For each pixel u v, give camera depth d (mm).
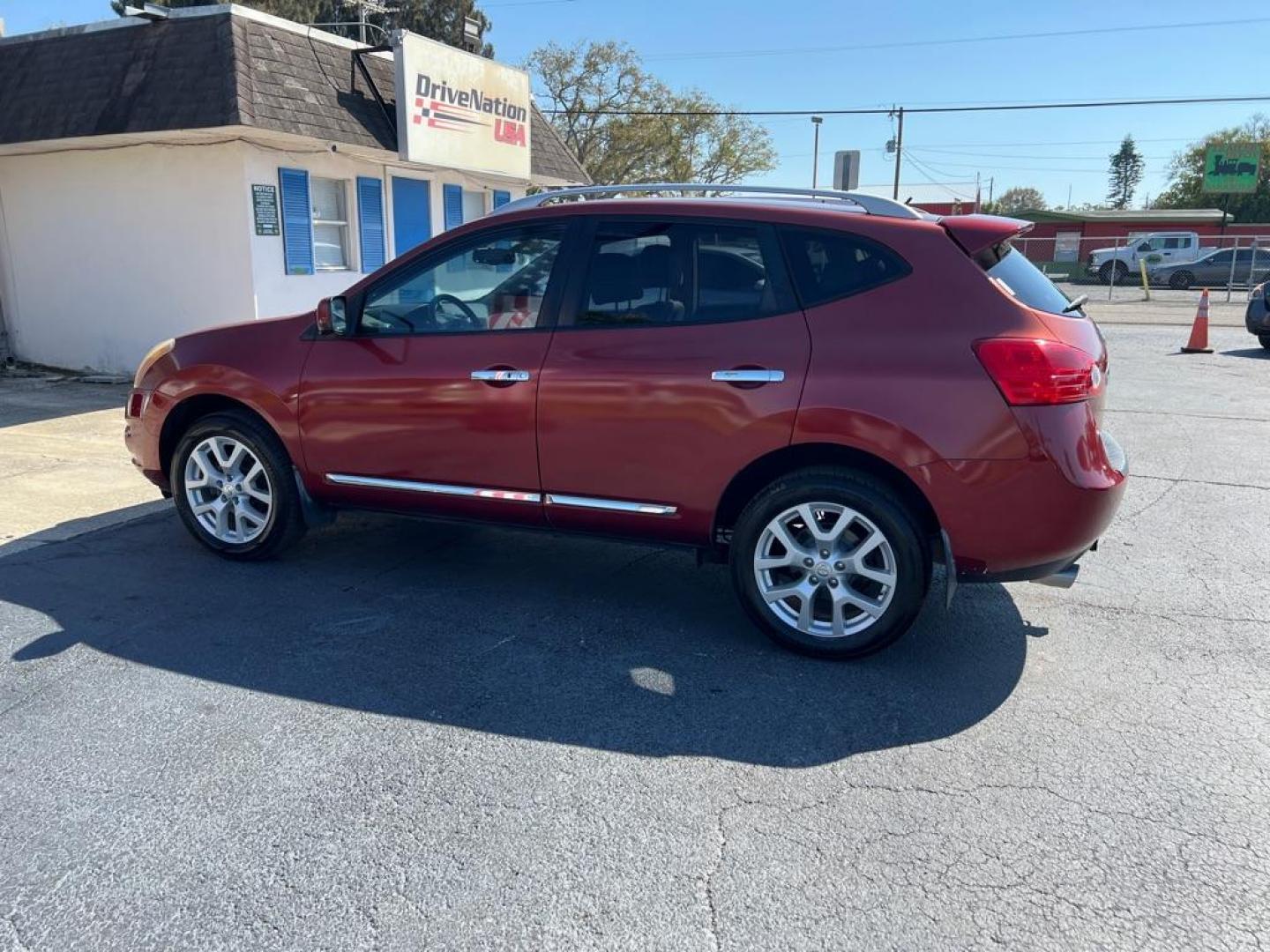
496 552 5293
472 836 2764
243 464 4961
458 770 3102
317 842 2729
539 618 4355
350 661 3879
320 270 11438
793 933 2383
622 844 2730
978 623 4332
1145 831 2791
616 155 38281
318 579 4824
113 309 11289
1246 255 32094
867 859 2670
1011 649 4059
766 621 3967
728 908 2473
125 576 4832
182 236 10688
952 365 3562
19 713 3432
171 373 5027
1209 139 62000
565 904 2484
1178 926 2402
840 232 3822
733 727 3387
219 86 9438
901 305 3682
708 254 3975
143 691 3602
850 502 3727
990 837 2768
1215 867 2629
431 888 2545
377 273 4566
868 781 3053
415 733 3322
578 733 3344
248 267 10445
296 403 4691
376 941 2355
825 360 3713
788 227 3881
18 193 11469
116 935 2367
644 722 3422
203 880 2568
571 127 37906
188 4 29203
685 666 3869
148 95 9734
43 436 8008
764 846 2725
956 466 3553
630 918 2439
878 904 2486
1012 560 3619
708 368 3852
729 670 3840
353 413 4570
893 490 3725
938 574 4898
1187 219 42188
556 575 4930
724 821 2842
